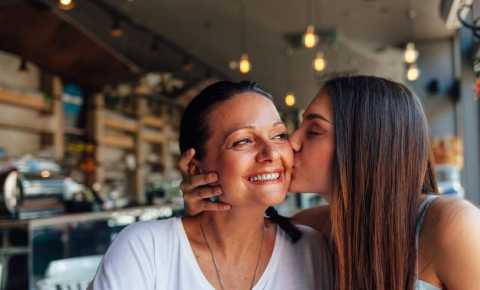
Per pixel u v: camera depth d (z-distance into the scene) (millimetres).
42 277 3295
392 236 1086
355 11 6961
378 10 6973
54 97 6367
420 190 1122
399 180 1104
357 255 1104
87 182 7035
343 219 1124
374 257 1087
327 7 6730
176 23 7008
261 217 1062
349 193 1119
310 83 10789
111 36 6941
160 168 9320
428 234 1044
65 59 4656
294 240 1122
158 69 8367
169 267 1033
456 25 2932
